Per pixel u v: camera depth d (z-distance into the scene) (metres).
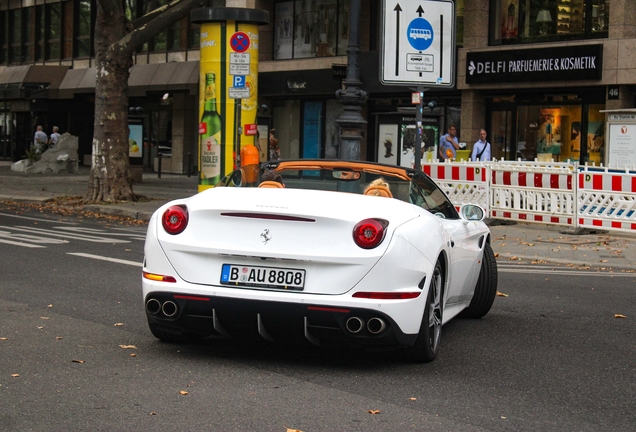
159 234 6.93
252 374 6.68
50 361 6.90
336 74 31.30
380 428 5.40
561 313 10.10
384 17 19.78
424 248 6.81
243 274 6.66
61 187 31.58
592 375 7.07
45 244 15.21
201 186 25.08
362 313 6.49
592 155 27.41
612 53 25.98
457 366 7.23
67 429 5.19
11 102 51.69
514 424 5.62
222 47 24.55
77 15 48.19
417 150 19.80
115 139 25.12
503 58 28.61
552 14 28.30
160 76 41.59
